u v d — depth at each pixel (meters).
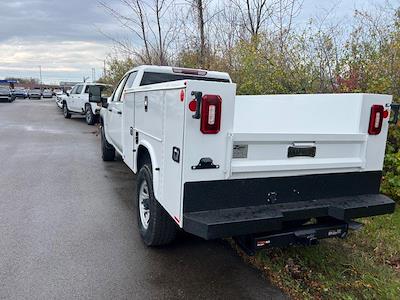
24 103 35.66
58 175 6.91
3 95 35.91
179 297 2.93
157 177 3.31
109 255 3.62
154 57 12.02
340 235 3.22
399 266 3.45
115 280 3.16
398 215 4.56
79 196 5.57
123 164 8.03
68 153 9.36
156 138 3.38
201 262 3.52
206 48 10.96
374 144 3.34
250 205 2.89
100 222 4.50
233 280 3.20
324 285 3.10
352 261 3.50
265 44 8.61
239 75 8.63
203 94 2.58
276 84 7.36
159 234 3.61
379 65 5.56
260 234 2.95
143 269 3.36
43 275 3.21
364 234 4.06
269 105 4.47
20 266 3.35
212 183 2.72
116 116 6.27
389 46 5.76
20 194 5.60
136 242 3.94
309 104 3.90
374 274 3.29
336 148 3.19
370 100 3.29
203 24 11.12
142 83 5.52
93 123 16.31
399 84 5.30
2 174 6.89
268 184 2.93
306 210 2.96
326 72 7.01
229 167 2.71
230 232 2.62
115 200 5.41
